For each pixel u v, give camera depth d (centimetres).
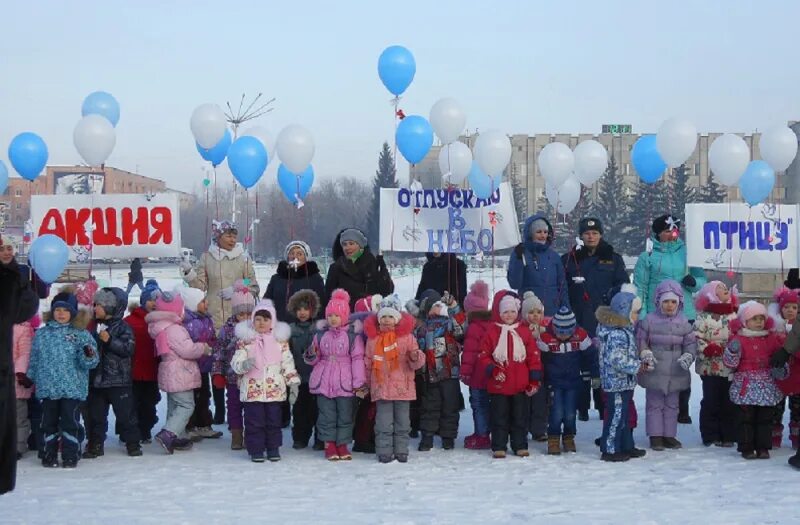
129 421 820
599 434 922
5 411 439
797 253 985
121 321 818
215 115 979
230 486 692
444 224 1017
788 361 789
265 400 793
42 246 827
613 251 975
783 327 821
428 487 687
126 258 974
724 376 837
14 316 446
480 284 873
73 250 965
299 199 1035
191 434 914
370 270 938
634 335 827
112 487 689
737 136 972
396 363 787
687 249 991
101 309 803
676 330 832
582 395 992
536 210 6062
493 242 1012
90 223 966
